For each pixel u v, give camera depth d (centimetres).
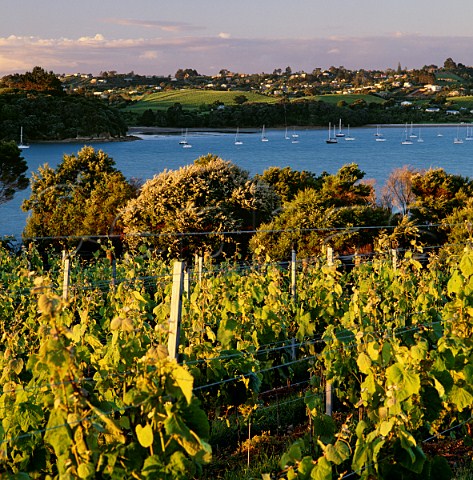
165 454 416
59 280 1212
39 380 518
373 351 588
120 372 559
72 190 4212
